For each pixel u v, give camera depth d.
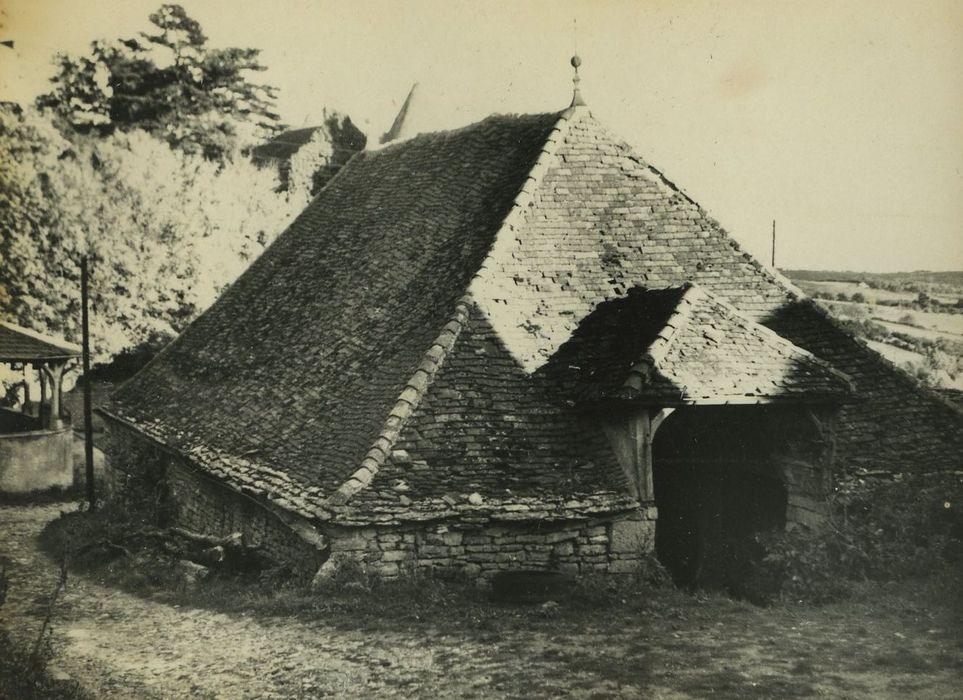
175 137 27.36
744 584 11.62
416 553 10.91
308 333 15.80
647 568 11.27
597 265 13.17
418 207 16.19
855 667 8.36
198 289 28.75
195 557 13.60
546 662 8.70
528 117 15.64
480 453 11.45
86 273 21.00
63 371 23.84
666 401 11.05
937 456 12.56
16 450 22.69
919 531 11.35
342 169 20.34
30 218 27.39
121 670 9.23
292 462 12.74
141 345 28.69
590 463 11.57
